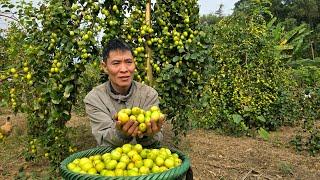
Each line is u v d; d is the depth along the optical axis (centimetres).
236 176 215
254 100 333
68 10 177
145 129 93
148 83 181
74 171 85
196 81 196
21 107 197
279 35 583
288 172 223
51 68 179
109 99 110
